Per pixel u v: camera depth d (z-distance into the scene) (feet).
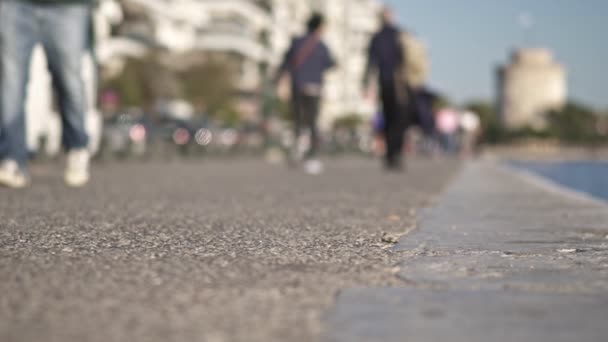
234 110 240.94
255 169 48.08
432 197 23.99
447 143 119.96
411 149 99.76
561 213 18.60
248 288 8.72
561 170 63.00
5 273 9.48
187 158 76.74
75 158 27.37
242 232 13.98
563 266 10.37
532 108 598.75
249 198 22.81
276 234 13.71
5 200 20.34
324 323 7.10
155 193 24.45
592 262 10.73
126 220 15.93
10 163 24.77
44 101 35.19
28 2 24.31
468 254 11.41
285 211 18.58
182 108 201.87
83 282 8.99
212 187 28.19
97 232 13.74
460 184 31.91
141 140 67.87
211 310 7.63
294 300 8.09
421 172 44.68
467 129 121.90
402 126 44.27
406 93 43.37
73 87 25.91
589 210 19.51
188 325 7.04
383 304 7.89
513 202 22.21
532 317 7.34
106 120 69.72
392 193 25.67
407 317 7.33
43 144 46.85
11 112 24.40
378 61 43.01
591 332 6.81
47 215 16.71
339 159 81.97
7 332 6.75
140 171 42.60
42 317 7.30
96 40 26.99
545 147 474.90
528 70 601.62
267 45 328.49
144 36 264.31
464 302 7.99
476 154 136.15
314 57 43.93
